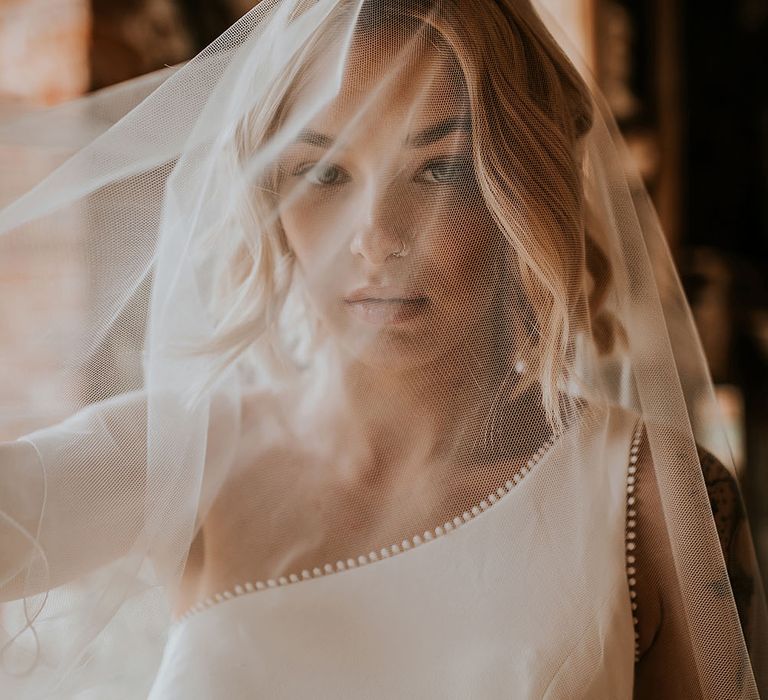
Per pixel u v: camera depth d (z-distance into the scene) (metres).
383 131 1.05
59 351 1.07
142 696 1.07
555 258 1.11
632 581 1.16
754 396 3.74
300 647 1.10
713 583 1.12
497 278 1.12
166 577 1.08
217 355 1.10
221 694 1.06
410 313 1.11
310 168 1.08
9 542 1.01
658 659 1.18
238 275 1.12
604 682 1.10
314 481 1.16
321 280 1.11
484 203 1.09
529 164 1.09
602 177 1.20
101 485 1.04
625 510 1.15
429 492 1.16
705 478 1.20
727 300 3.87
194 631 1.11
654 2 3.93
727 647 1.11
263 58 1.07
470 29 1.06
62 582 1.03
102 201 1.06
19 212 1.04
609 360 1.19
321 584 1.14
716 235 4.08
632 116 3.85
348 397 1.14
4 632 1.02
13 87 1.84
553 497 1.15
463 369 1.14
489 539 1.14
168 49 2.12
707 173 4.08
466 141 1.07
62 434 1.06
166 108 1.07
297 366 1.19
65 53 1.89
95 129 1.09
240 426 1.19
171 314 1.09
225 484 1.17
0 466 1.02
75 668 1.04
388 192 1.06
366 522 1.16
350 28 1.04
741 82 4.35
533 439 1.17
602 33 3.69
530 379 1.15
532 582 1.12
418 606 1.12
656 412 1.14
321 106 1.05
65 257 1.06
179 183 1.08
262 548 1.15
